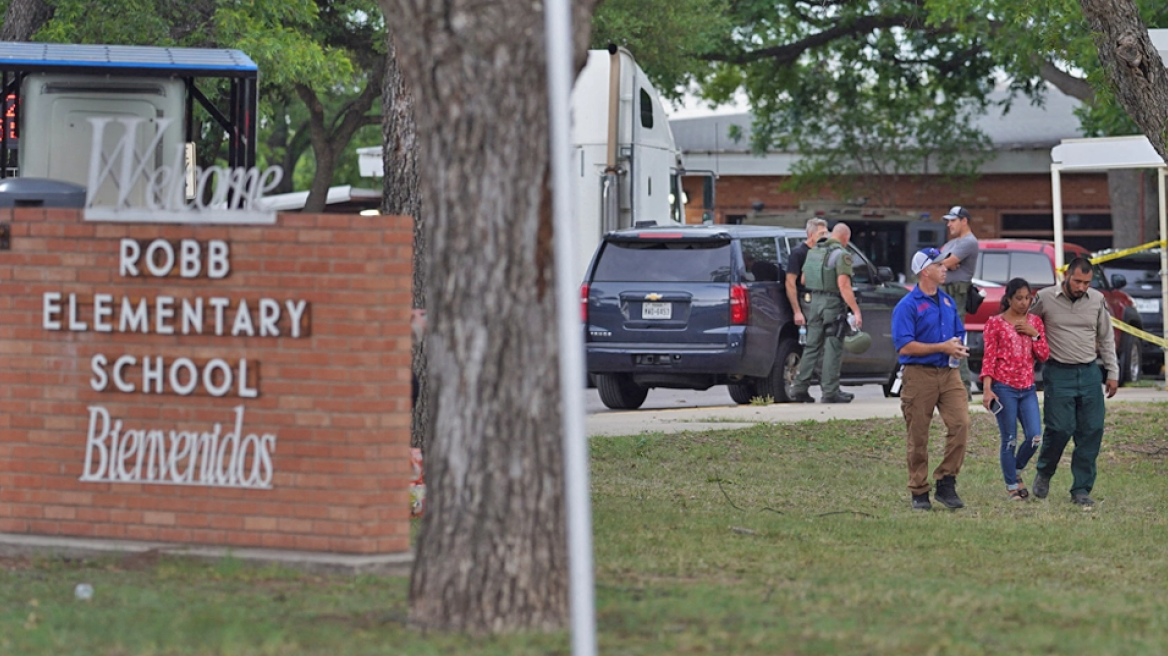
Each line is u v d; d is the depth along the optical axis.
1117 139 74.06
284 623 23.61
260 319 28.50
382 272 28.20
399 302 28.27
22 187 37.84
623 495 41.06
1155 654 23.05
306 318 28.31
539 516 23.14
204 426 29.02
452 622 23.14
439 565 23.28
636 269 61.47
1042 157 129.00
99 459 29.62
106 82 45.09
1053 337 43.31
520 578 23.05
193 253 28.80
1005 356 43.22
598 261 62.16
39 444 29.92
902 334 40.94
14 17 72.38
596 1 22.64
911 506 41.81
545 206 22.75
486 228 22.58
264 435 28.69
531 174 22.59
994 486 46.41
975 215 132.12
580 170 73.31
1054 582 30.47
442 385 23.17
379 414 28.27
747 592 27.11
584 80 73.31
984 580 30.30
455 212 22.67
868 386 80.75
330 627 23.31
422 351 40.75
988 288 75.38
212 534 29.09
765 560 31.34
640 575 28.94
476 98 22.30
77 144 45.03
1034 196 131.00
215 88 58.19
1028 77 117.88
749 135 139.75
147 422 29.36
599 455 48.25
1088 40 58.31
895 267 98.06
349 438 28.27
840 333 62.16
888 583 28.89
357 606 25.03
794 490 43.72
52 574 27.67
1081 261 43.06
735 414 57.72
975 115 138.00
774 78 129.00
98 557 28.83
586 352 61.41
